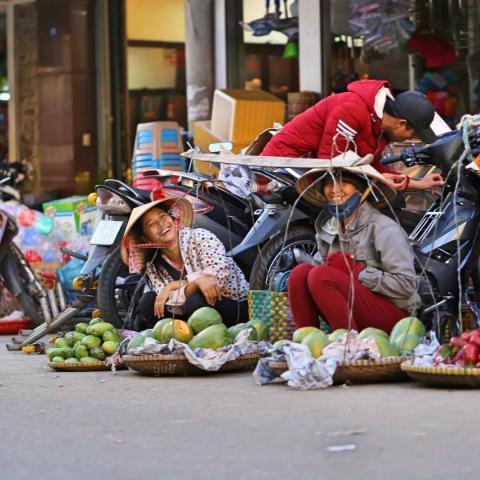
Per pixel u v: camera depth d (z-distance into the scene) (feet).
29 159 96.99
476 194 38.17
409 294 36.40
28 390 36.60
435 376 32.83
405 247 36.50
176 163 64.39
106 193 48.16
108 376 39.32
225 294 42.88
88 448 27.12
